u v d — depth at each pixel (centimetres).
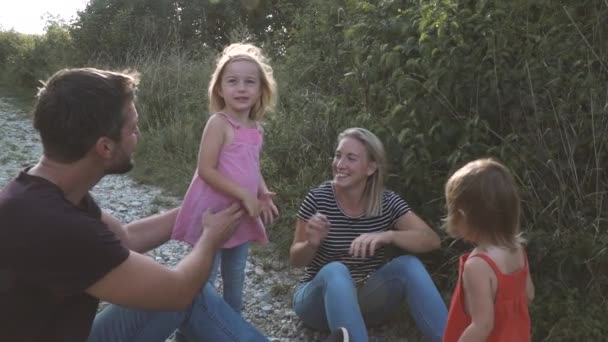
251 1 1507
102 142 188
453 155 365
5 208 179
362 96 467
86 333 197
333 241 337
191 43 1394
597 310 314
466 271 232
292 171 567
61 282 181
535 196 354
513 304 231
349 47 593
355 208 337
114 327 248
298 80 746
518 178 350
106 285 187
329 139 508
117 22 1362
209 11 1523
